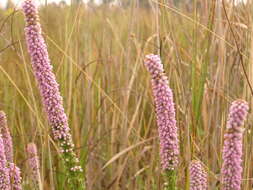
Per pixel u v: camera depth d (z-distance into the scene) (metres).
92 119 0.95
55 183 0.81
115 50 1.11
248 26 0.76
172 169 0.54
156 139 0.89
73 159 0.59
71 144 0.58
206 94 0.82
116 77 1.06
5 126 0.61
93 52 1.09
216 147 0.78
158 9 0.76
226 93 0.80
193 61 0.73
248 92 0.72
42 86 0.53
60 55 0.90
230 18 0.80
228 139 0.43
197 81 0.78
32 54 0.52
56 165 0.84
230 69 0.82
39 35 0.51
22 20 1.06
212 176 0.73
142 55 0.95
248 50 0.77
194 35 0.76
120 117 0.99
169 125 0.51
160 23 0.84
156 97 0.50
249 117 0.72
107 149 0.97
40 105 0.87
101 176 0.92
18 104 0.95
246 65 0.77
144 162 0.96
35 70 0.52
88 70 0.98
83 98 0.96
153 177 0.87
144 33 1.19
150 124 0.98
